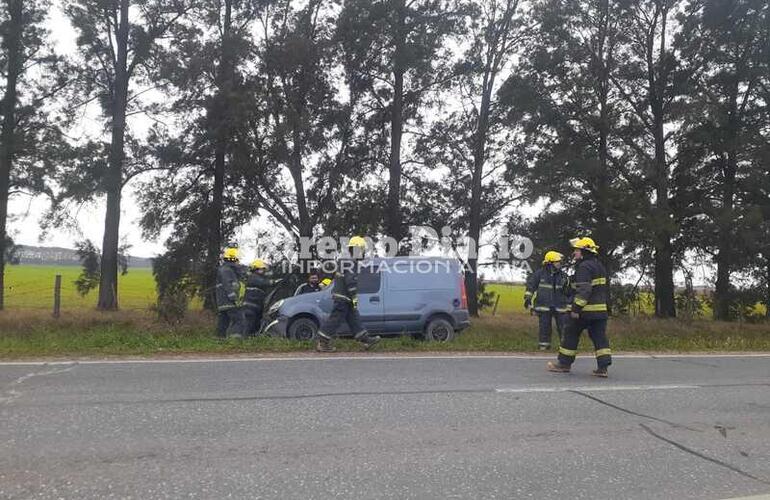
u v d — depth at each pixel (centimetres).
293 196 2147
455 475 432
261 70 2012
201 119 1944
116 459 446
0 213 2006
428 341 1111
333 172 2108
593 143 2242
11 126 2045
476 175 2375
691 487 421
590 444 512
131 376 736
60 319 1456
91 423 533
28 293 2812
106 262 2164
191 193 2119
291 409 595
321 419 563
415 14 2095
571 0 2217
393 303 1194
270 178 2086
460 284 1229
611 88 2339
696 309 2272
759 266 2180
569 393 698
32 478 407
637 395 700
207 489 396
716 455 491
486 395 676
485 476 432
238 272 1130
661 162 2238
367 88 2192
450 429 542
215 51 1942
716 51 2191
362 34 2003
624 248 2141
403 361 900
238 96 1839
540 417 592
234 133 1869
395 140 2225
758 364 984
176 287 1936
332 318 987
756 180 2139
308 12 2106
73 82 2153
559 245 2142
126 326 1348
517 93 2195
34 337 1109
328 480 416
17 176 2042
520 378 783
